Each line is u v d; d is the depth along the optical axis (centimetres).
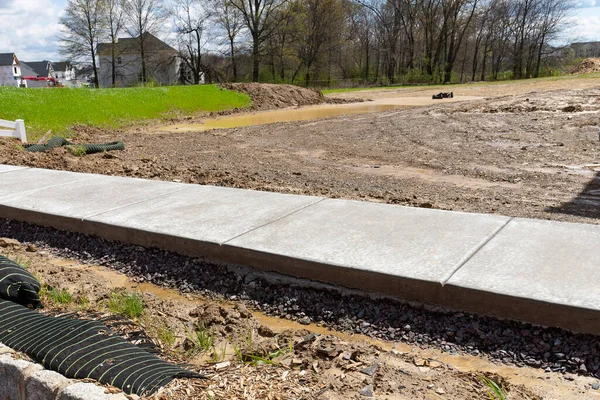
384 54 6288
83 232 552
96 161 1089
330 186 844
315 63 5756
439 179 903
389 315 371
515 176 901
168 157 1201
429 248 420
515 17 6162
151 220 534
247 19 5088
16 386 286
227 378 290
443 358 327
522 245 416
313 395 270
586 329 311
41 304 413
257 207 569
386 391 279
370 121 1812
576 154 1077
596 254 390
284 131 1711
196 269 467
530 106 1850
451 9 5691
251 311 410
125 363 290
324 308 394
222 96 2817
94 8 5391
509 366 313
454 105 2120
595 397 276
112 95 2300
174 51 6003
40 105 1881
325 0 5419
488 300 339
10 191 684
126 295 429
